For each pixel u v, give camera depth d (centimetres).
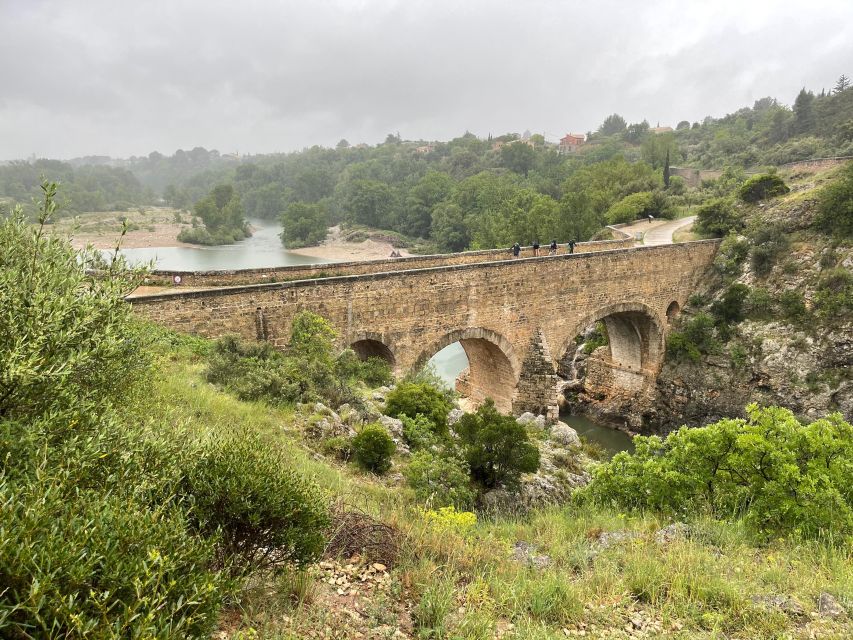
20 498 481
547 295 3581
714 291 4688
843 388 3850
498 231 8444
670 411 4534
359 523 857
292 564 670
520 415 3584
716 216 5116
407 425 2116
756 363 4225
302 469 1274
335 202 17638
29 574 403
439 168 18600
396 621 636
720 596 772
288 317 2538
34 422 591
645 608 752
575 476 2498
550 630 655
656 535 1085
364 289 2764
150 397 1095
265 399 1795
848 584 815
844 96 11119
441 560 836
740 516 1278
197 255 11225
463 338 3219
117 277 866
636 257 4128
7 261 746
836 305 4019
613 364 4947
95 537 450
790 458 1303
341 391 2130
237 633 499
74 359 659
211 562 605
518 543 1095
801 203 4681
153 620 419
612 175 9269
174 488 612
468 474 1867
